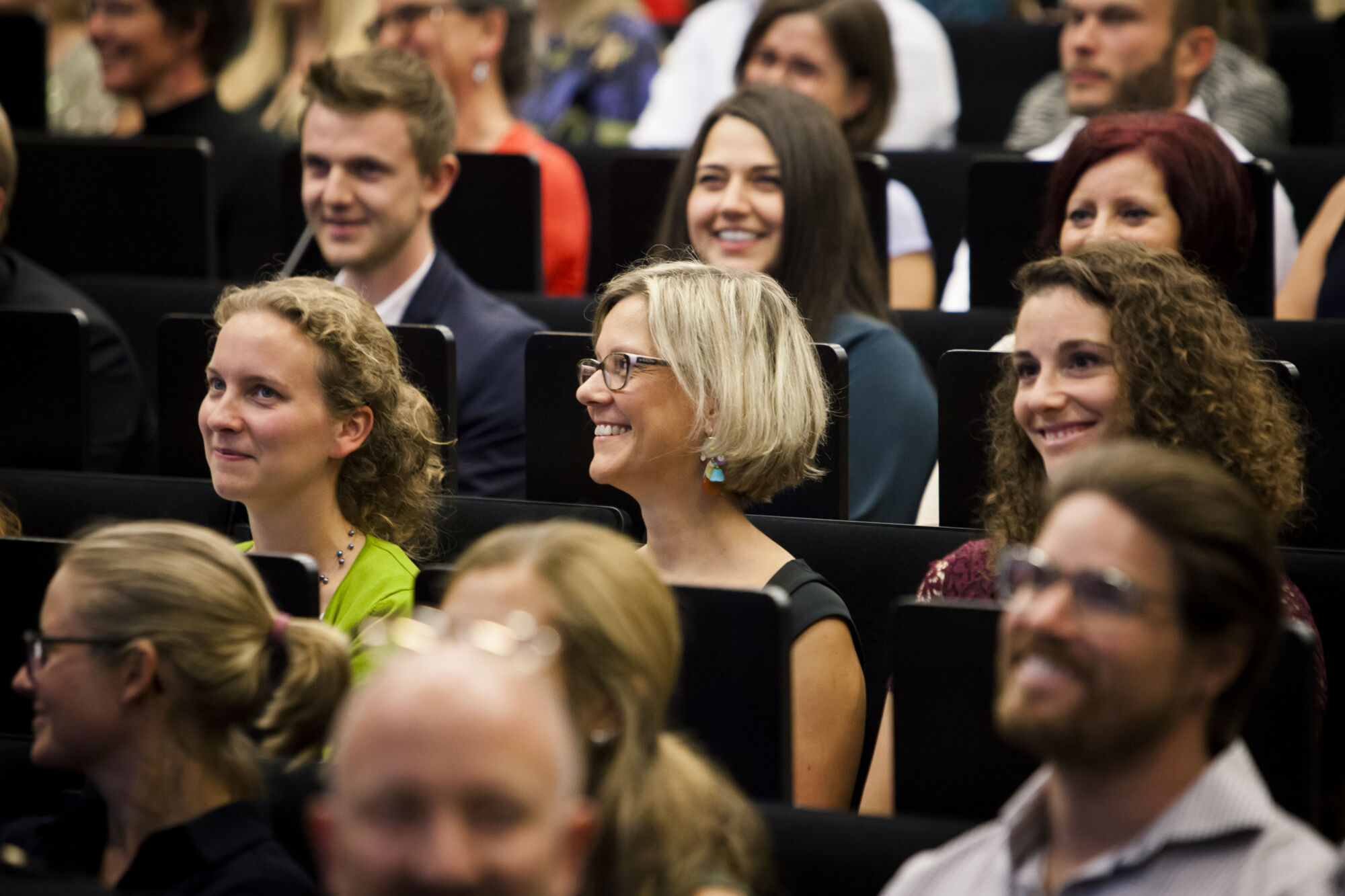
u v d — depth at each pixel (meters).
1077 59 8.16
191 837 3.25
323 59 6.80
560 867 2.19
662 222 7.00
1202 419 4.16
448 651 2.20
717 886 2.98
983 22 11.70
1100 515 2.67
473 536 5.07
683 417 4.54
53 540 4.04
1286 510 4.26
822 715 4.32
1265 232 6.28
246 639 3.39
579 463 5.33
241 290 4.89
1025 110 9.83
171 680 3.32
